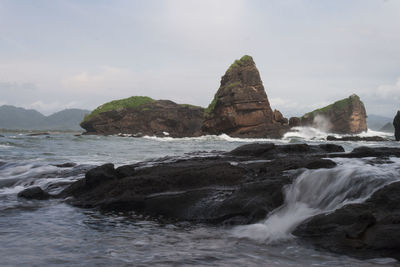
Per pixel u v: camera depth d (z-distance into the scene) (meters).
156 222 7.45
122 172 10.16
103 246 5.48
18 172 13.50
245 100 78.69
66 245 5.50
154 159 13.30
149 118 104.38
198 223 7.41
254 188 7.77
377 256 5.02
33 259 4.75
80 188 10.05
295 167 9.04
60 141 43.12
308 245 5.64
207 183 8.88
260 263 4.73
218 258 4.93
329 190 7.27
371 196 6.38
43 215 7.90
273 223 6.90
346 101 112.62
